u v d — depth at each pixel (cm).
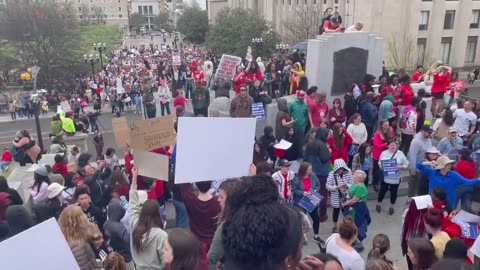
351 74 1477
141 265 507
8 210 633
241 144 462
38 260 300
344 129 1045
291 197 853
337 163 906
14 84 5634
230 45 5781
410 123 1210
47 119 4241
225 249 181
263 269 172
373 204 1068
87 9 14938
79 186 747
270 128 1084
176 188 820
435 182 830
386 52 4822
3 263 288
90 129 3219
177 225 834
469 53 5400
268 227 173
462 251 487
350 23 4950
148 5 19388
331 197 914
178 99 1712
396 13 4812
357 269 562
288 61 1827
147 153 670
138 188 841
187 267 377
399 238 923
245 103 1166
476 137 1050
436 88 1498
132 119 3625
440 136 1112
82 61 5603
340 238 583
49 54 5381
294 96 1466
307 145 991
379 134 1054
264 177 210
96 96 4272
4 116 4506
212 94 1956
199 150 446
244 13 6034
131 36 16550
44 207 756
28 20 5291
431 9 5019
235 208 206
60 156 1031
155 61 6319
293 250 178
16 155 1352
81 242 524
